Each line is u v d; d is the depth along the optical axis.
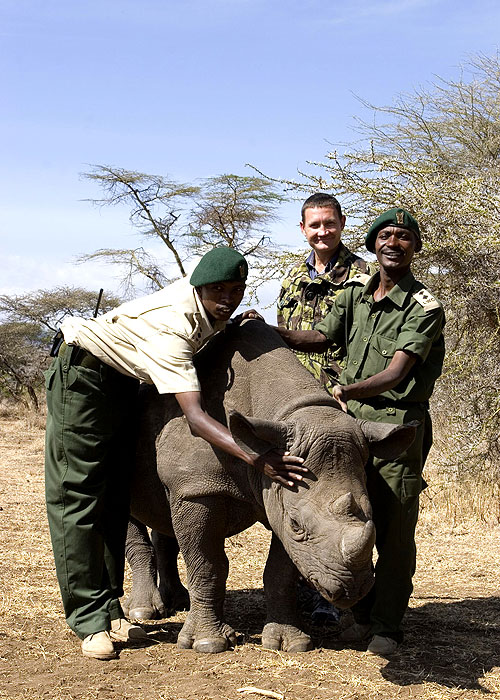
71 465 5.36
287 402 4.94
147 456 5.63
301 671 4.86
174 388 4.95
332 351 6.27
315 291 6.48
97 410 5.34
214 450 5.18
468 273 9.91
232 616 6.18
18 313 37.44
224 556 5.34
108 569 5.54
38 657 5.15
